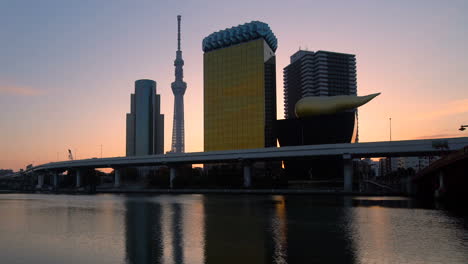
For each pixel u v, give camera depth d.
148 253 31.59
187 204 84.44
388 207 71.00
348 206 74.25
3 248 34.34
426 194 107.81
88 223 51.50
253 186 148.88
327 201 89.31
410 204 78.06
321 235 39.59
